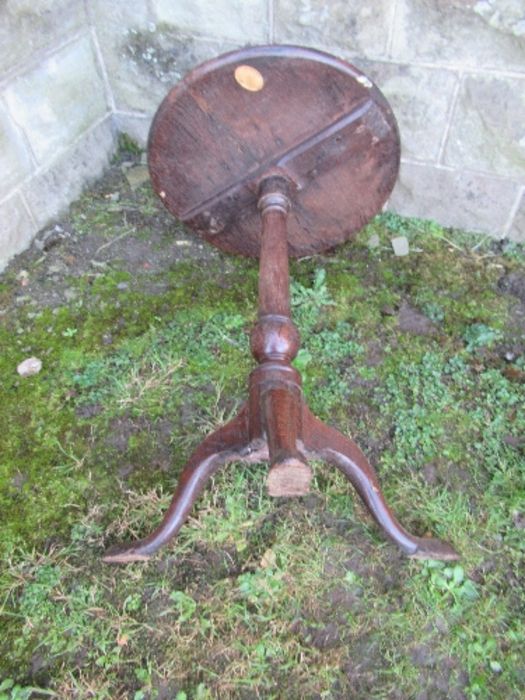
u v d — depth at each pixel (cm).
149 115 295
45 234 277
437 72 235
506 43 220
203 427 217
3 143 243
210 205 226
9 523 196
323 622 178
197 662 171
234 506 198
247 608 181
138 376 231
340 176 219
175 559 190
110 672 170
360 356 236
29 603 180
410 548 180
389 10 225
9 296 256
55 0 247
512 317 249
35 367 233
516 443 212
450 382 228
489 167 255
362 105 196
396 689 167
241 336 242
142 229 281
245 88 187
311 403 221
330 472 207
